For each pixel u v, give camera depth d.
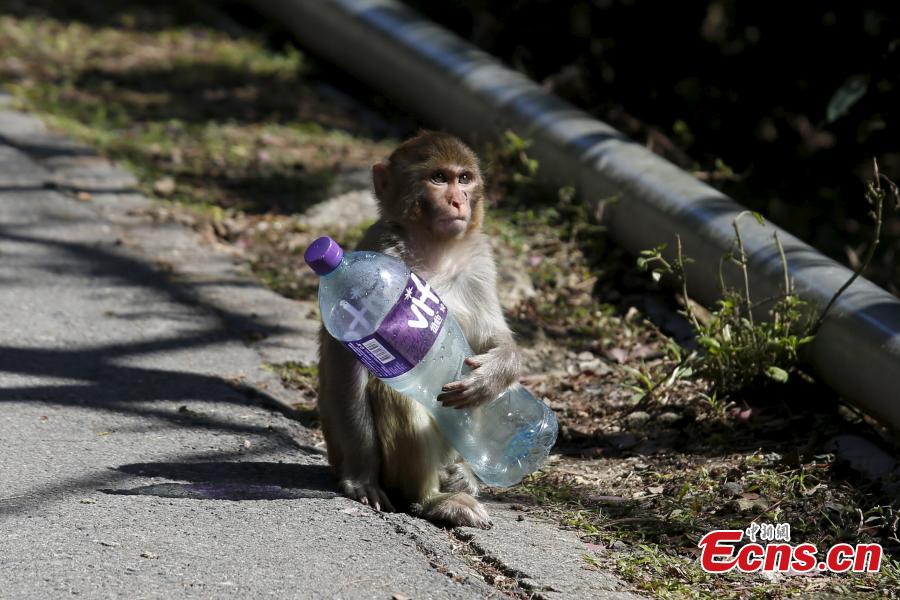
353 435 9.70
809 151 19.02
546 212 16.53
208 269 15.12
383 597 8.02
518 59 21.86
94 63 22.42
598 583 8.57
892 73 17.45
